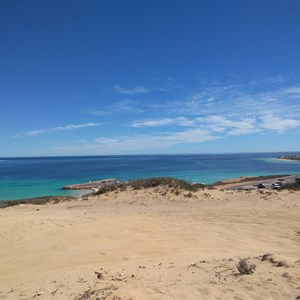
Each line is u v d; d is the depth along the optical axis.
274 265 6.25
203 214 13.66
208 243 9.05
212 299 4.42
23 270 6.68
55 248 8.26
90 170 92.19
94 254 7.69
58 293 4.91
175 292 4.64
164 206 16.56
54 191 42.16
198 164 123.75
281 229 10.95
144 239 9.25
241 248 8.53
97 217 12.78
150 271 6.04
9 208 18.69
